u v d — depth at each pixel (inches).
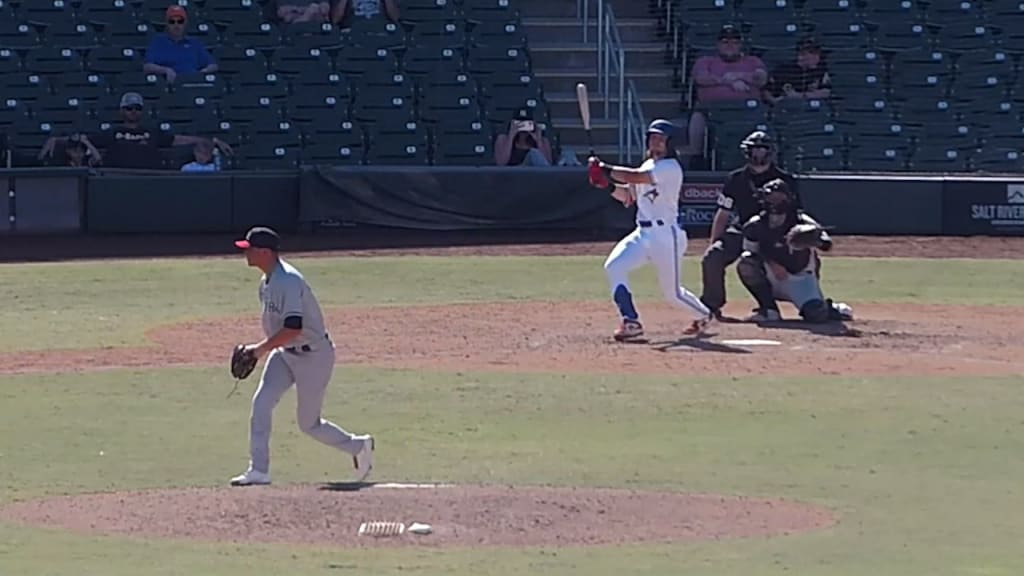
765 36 4128.9
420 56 3981.3
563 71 4131.4
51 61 3816.4
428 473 1414.9
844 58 4094.5
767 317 2400.3
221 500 1283.2
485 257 3225.9
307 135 3804.1
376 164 3791.8
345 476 1406.3
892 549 1139.9
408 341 2234.3
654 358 2073.1
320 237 3454.7
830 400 1791.3
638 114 3917.3
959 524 1227.2
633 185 2185.0
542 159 3686.0
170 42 3855.8
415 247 3346.5
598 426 1647.4
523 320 2442.2
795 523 1226.0
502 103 3932.1
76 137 3555.6
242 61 3909.9
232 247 3297.2
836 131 3956.7
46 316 2488.9
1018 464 1467.8
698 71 4018.2
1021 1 4254.4
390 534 1167.6
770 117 3941.9
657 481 1386.6
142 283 2866.6
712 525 1213.7
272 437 1594.5
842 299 2716.5
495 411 1729.8
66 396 1822.1
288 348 1348.4
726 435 1604.3
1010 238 3511.3
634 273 3029.0
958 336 2287.2
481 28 4074.8
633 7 4284.0
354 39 3988.7
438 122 3868.1
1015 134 4050.2
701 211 3506.4
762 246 2372.0
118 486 1365.7
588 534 1178.0
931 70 4119.1
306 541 1149.1
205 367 2020.2
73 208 3400.6
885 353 2127.2
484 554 1109.7
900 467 1454.2
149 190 3420.3
